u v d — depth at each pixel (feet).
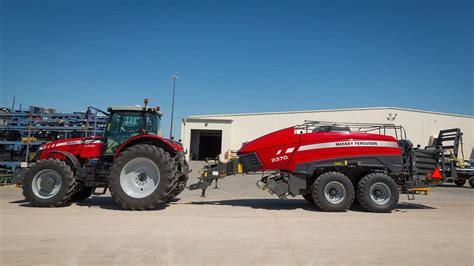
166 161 23.09
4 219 19.29
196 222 19.17
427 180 27.02
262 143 25.96
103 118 46.26
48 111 53.42
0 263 11.65
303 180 25.27
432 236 16.79
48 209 23.06
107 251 13.23
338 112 107.45
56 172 23.88
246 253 13.32
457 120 107.96
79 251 13.19
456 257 13.29
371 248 14.38
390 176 26.61
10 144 49.75
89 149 25.70
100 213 21.62
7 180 43.39
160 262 12.01
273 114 110.11
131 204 22.63
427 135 106.42
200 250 13.60
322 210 24.48
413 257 13.21
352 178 26.43
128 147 24.39
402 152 26.58
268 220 20.27
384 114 106.52
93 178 24.71
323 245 14.70
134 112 26.71
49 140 48.39
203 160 122.31
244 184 54.19
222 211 23.43
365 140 25.30
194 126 111.24
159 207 24.71
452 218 22.33
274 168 25.46
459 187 62.75
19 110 50.08
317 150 25.11
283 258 12.76
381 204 24.14
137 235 15.81
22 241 14.53
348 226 18.93
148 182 23.44
